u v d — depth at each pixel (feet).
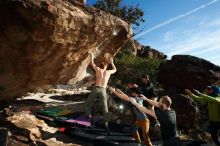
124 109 29.19
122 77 50.47
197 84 38.34
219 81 38.58
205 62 39.63
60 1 17.54
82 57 23.06
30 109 26.96
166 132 15.16
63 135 22.02
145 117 19.53
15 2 14.29
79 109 30.48
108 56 27.71
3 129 14.82
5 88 20.26
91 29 20.40
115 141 20.68
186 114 32.04
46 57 18.52
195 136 29.96
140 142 20.57
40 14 15.20
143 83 24.80
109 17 23.29
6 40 15.92
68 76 24.20
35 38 16.17
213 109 22.24
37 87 23.25
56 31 16.69
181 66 39.70
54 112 26.81
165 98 15.85
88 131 22.67
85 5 20.92
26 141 18.66
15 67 18.29
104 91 22.04
